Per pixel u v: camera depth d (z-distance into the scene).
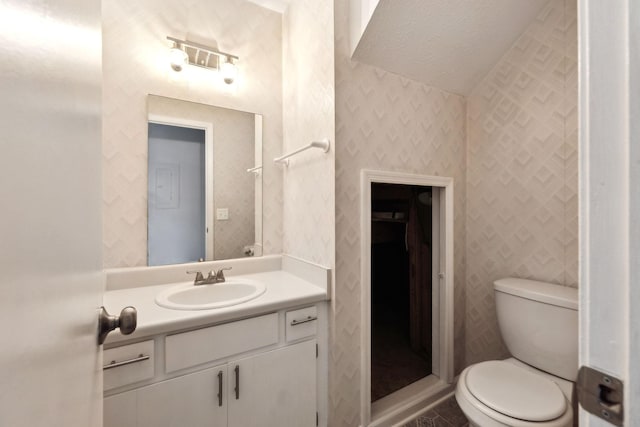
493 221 1.75
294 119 1.76
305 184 1.62
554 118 1.48
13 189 0.20
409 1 1.26
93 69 0.52
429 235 2.14
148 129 1.55
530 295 1.38
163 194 1.59
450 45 1.51
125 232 1.49
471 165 1.87
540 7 1.49
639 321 0.28
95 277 0.55
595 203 0.31
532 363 1.38
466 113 1.88
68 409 0.34
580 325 0.32
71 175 0.36
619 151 0.29
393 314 3.09
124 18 1.50
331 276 1.40
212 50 1.69
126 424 0.99
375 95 1.49
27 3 0.22
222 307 1.17
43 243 0.26
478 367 1.35
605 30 0.30
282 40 1.93
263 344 1.25
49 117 0.27
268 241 1.88
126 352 0.99
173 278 1.56
